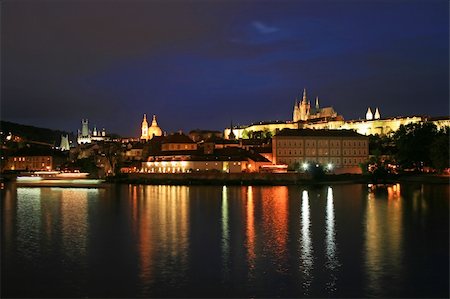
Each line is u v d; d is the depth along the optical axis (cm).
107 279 7269
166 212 14438
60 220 12788
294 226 11681
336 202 16975
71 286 7006
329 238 10138
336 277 7375
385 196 19038
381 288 6906
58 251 8975
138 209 15262
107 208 15612
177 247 9312
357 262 8188
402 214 13612
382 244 9506
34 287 6962
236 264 8062
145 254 8731
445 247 9200
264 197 19150
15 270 7731
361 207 15375
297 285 7038
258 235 10506
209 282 7138
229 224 12019
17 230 11125
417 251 8900
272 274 7550
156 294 6719
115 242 9725
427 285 7006
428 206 15425
